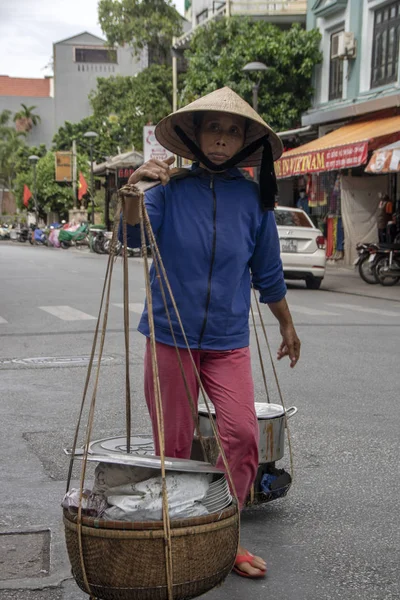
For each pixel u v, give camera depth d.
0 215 81.81
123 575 2.19
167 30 33.34
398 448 4.72
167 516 2.20
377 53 20.09
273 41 22.72
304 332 9.36
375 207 20.61
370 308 12.07
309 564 3.13
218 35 24.69
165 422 2.94
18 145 79.19
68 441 4.85
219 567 2.30
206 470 2.38
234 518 2.36
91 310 11.42
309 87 23.20
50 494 3.92
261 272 3.15
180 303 2.88
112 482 2.40
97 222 46.34
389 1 19.33
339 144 17.69
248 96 23.33
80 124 62.16
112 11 33.78
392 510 3.74
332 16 22.05
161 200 2.86
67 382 6.57
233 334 2.93
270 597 2.84
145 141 26.92
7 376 6.82
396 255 15.77
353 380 6.67
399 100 18.12
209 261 2.86
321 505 3.80
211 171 2.92
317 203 21.91
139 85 33.75
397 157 14.27
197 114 2.96
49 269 20.75
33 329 9.59
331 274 18.72
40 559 3.15
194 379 2.94
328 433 5.03
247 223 2.94
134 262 24.31
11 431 5.08
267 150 2.96
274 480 3.59
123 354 7.87
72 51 80.56
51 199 54.97
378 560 3.18
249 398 2.93
